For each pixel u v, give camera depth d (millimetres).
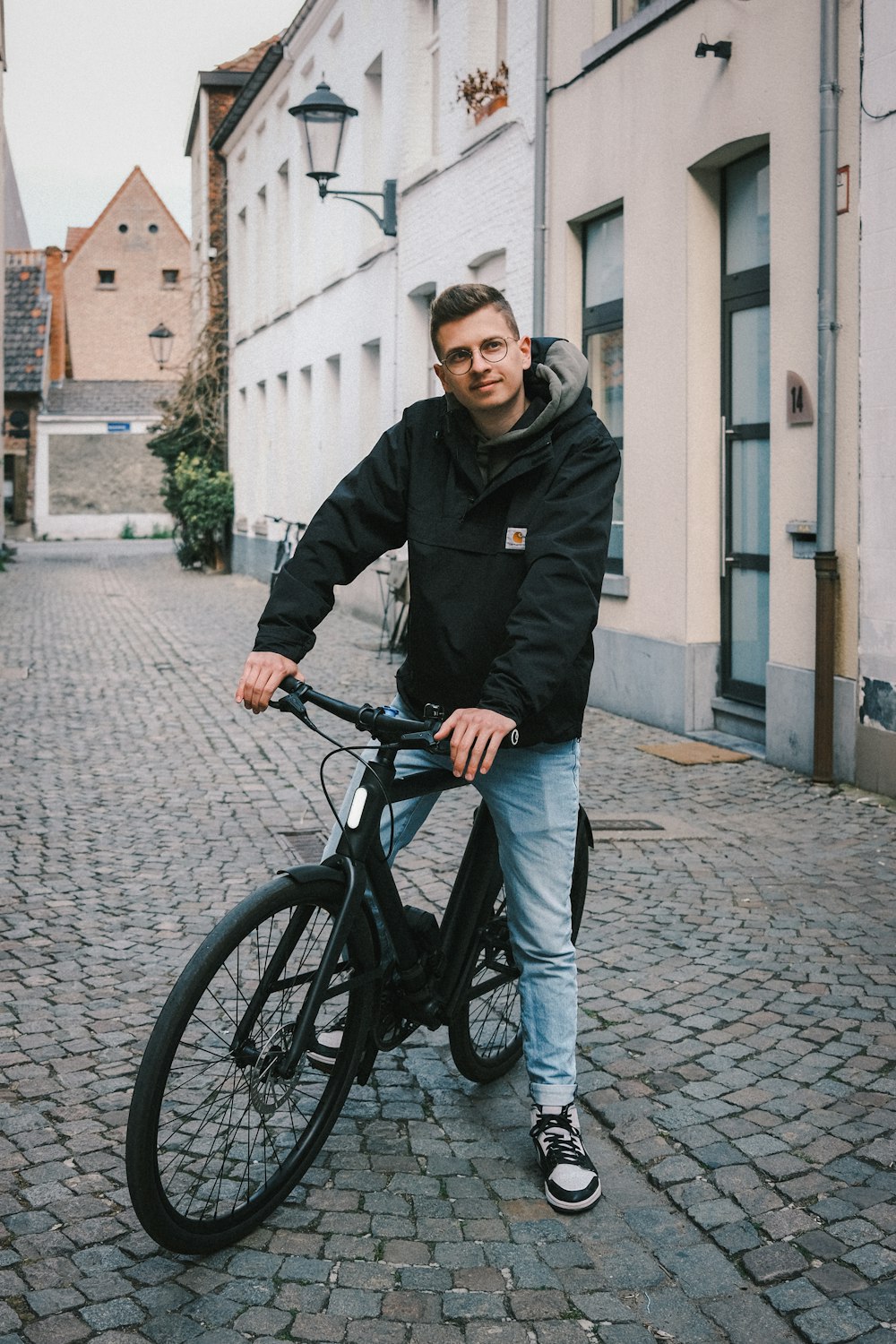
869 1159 3092
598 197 9477
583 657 2900
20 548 36625
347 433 17234
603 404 9922
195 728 8984
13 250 42344
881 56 6367
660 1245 2771
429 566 2875
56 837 6059
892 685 6508
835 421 6781
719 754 7777
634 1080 3529
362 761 2943
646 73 8680
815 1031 3818
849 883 5238
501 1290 2605
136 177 54875
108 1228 2793
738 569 8320
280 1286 2605
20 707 9797
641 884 5270
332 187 17953
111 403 44031
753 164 7957
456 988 3178
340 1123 3314
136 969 4340
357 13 15984
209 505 25672
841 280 6723
